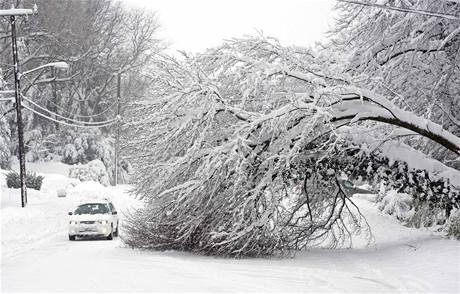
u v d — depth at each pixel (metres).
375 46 19.64
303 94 17.31
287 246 18.44
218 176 17.22
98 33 77.38
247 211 17.56
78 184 54.59
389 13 19.08
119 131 64.81
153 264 14.51
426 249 16.64
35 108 75.06
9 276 11.96
